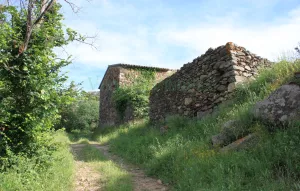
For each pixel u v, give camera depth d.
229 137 5.24
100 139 14.96
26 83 5.15
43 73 5.24
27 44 5.25
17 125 5.04
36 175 4.57
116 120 19.41
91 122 30.53
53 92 5.33
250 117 5.19
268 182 3.37
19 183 3.90
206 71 8.67
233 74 7.43
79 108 29.58
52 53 5.85
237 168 3.97
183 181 4.47
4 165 4.45
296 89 4.66
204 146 5.54
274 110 4.73
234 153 4.45
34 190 3.96
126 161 7.73
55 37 5.87
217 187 3.66
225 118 6.33
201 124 7.38
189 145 5.98
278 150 3.85
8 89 5.00
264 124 4.84
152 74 20.17
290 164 3.48
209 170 4.36
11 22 5.49
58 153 6.94
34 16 5.70
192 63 9.52
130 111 17.03
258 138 4.54
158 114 11.70
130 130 12.81
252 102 5.92
